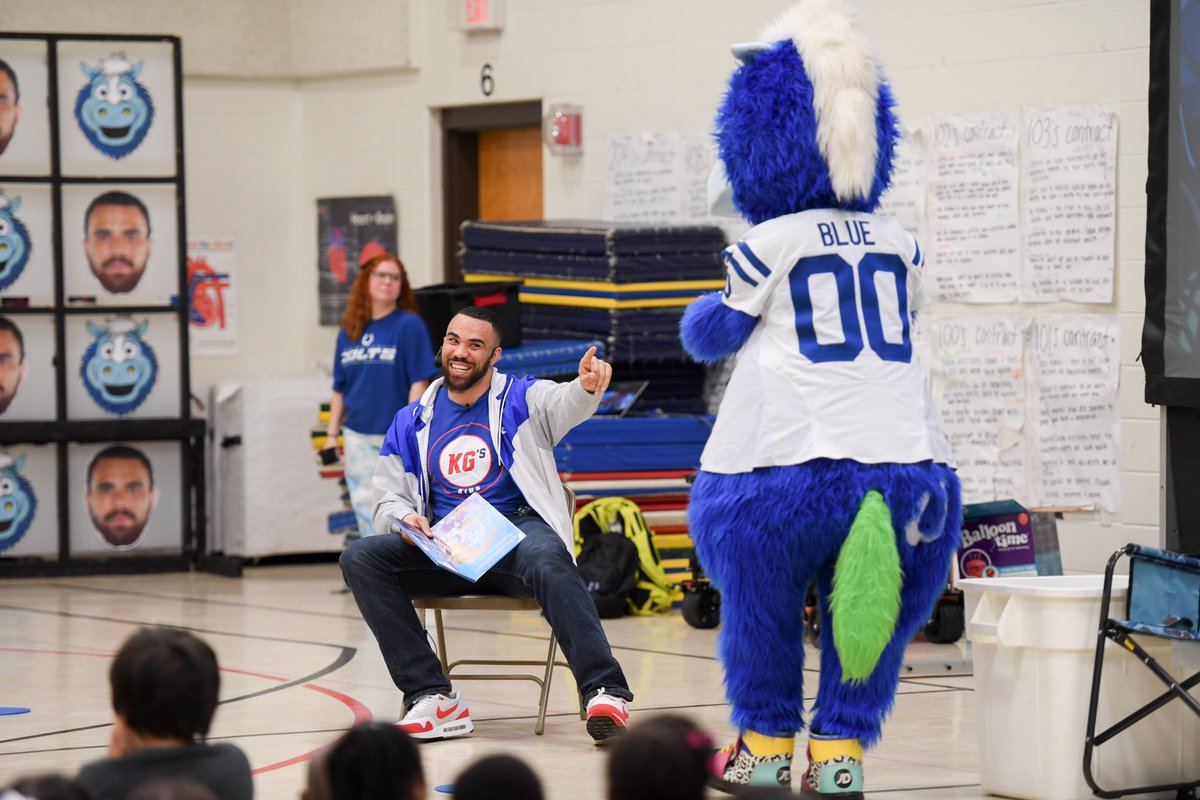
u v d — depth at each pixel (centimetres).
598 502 1240
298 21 1753
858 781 627
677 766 335
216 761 424
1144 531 1173
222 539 1552
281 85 1778
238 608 1250
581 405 774
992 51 1242
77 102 1434
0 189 1426
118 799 407
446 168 1686
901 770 707
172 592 1348
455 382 790
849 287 625
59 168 1430
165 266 1459
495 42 1605
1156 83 820
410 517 764
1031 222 1225
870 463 609
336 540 1526
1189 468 782
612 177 1499
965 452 1262
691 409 1388
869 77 638
